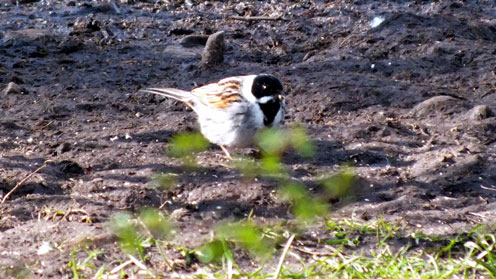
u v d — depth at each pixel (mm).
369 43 16281
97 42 16891
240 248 8789
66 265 8461
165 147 11812
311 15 18594
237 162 11188
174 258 8586
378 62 15406
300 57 16078
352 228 9297
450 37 16453
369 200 10289
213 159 11500
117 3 19672
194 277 8133
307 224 9445
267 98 10914
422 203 10125
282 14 18734
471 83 14617
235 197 10156
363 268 8336
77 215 9641
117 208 9930
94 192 10391
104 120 13031
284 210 9945
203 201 10062
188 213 9742
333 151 11797
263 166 10992
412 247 8898
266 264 8539
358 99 13797
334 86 14148
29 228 9336
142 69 15391
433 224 9516
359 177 10750
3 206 9852
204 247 8656
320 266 8414
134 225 9320
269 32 17562
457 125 12773
